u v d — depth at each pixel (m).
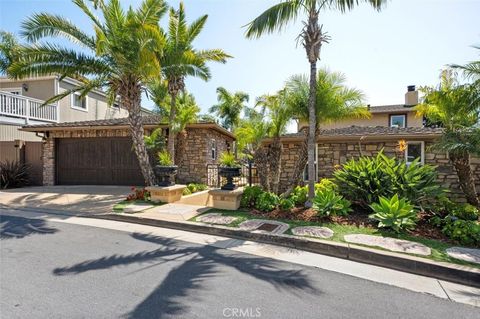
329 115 7.50
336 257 4.25
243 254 4.27
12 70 8.16
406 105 17.52
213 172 13.07
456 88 6.89
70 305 2.71
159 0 8.62
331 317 2.57
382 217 5.16
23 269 3.57
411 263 3.78
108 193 10.22
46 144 13.16
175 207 7.35
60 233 5.32
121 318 2.50
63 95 10.20
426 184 6.25
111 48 8.01
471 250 4.19
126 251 4.32
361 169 6.79
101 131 12.86
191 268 3.68
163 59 9.38
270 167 8.47
